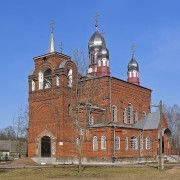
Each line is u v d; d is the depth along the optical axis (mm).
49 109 62125
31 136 63906
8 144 115688
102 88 64688
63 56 63781
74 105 59156
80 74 44469
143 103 74938
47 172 38625
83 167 44938
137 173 36906
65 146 59250
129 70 82625
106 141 57656
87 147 59062
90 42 81562
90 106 51438
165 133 67812
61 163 57875
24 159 61031
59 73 61438
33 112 64375
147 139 66062
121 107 67438
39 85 64562
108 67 73438
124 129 61031
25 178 32656
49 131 61281
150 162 61344
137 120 72125
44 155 61594
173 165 50812
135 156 62781
